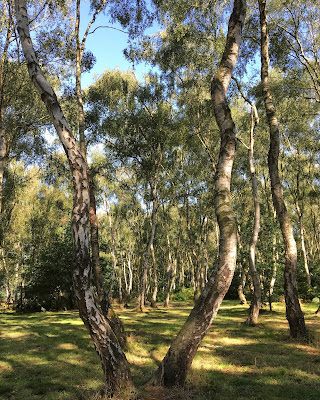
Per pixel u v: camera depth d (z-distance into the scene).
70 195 34.50
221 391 5.48
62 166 20.55
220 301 5.35
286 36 16.22
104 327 5.01
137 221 34.75
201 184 27.12
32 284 25.75
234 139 5.90
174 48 18.72
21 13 5.29
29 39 5.29
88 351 8.92
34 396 5.34
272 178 10.78
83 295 4.89
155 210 23.52
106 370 5.04
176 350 5.36
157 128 20.67
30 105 17.88
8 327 14.73
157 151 22.48
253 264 14.33
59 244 26.67
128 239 41.50
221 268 5.33
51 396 5.29
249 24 15.23
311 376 6.35
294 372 6.62
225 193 5.70
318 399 5.09
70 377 6.43
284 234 10.54
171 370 5.34
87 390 5.54
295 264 10.39
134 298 40.78
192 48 17.86
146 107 22.52
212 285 5.35
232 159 5.85
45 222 33.00
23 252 33.66
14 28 14.61
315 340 9.69
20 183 26.48
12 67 15.91
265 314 17.55
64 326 14.69
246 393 5.40
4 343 10.37
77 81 10.55
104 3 11.16
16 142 19.09
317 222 39.88
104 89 20.91
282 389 5.61
